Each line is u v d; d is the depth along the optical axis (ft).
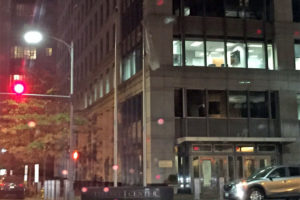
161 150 95.81
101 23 151.43
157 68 98.73
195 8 104.63
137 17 111.45
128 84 115.75
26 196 101.09
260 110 103.45
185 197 85.46
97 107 149.69
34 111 108.17
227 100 101.30
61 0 248.93
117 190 57.52
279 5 108.68
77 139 154.30
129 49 117.70
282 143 100.78
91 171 150.30
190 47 102.42
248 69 103.60
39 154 106.93
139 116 106.83
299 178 66.33
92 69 161.48
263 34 107.14
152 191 56.54
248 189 64.90
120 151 120.16
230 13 106.73
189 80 99.96
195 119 99.35
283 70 105.40
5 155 151.12
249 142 98.53
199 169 95.45
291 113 104.06
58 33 255.91
